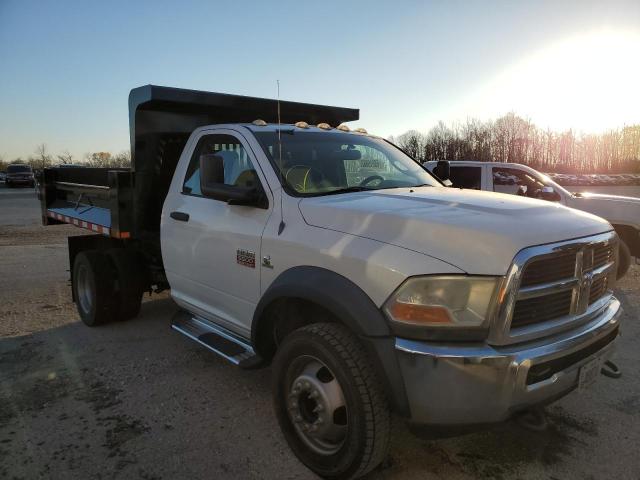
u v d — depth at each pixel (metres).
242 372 4.39
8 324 5.74
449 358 2.37
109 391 4.02
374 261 2.61
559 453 3.18
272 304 3.25
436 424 2.47
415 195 3.36
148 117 5.00
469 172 9.73
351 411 2.61
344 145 4.23
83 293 5.75
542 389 2.53
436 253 2.49
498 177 9.59
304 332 2.84
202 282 4.09
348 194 3.46
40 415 3.63
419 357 2.41
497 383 2.39
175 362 4.61
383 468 3.03
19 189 39.84
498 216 2.72
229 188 3.51
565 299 2.71
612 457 3.14
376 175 4.14
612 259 3.12
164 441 3.29
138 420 3.56
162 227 4.60
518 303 2.50
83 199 6.15
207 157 3.57
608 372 3.15
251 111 5.35
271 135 3.95
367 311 2.57
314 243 2.97
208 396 3.93
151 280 5.66
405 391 2.47
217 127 4.26
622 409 3.75
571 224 2.81
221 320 3.98
